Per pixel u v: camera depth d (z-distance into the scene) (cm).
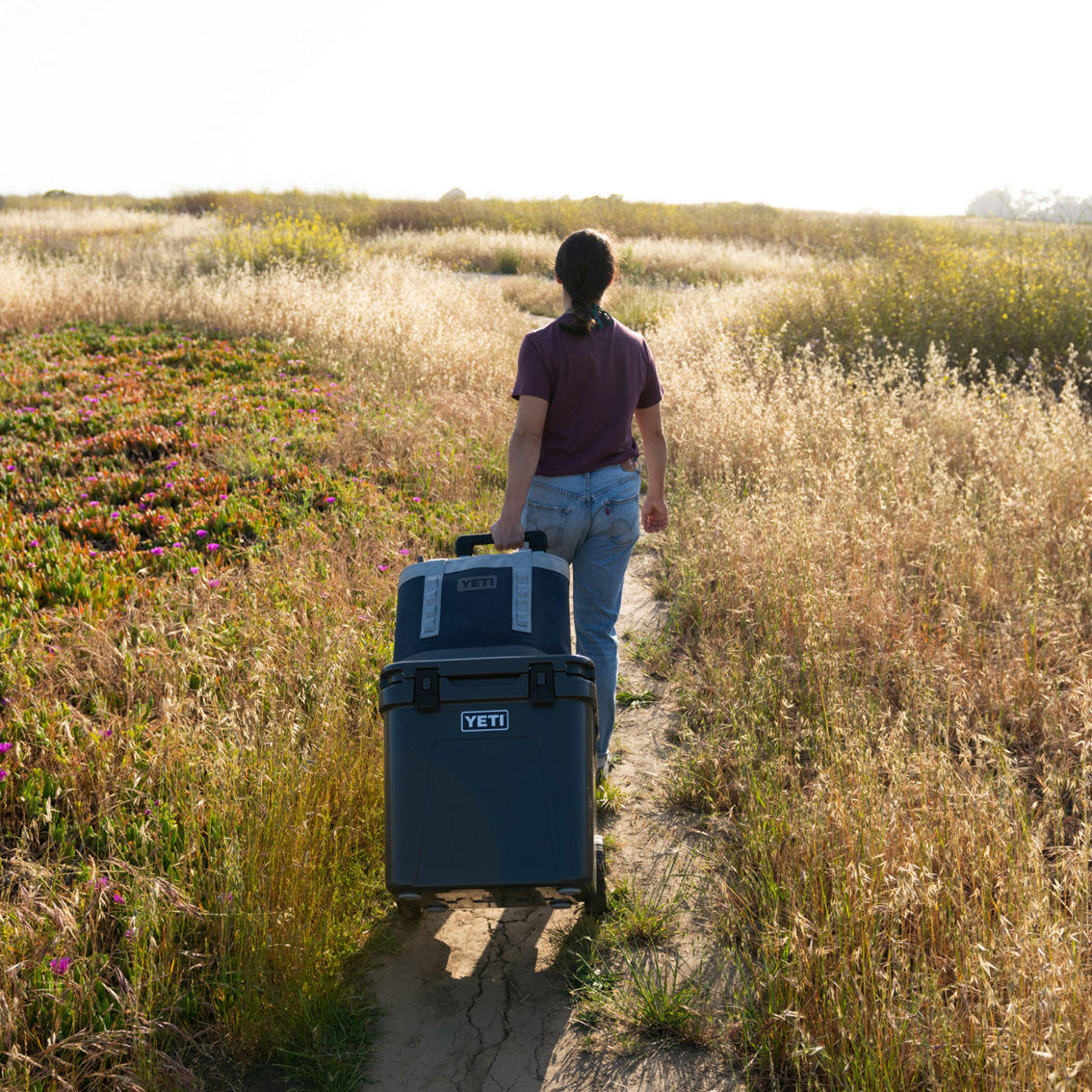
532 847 227
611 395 289
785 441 659
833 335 1116
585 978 256
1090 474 570
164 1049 230
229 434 710
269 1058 231
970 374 938
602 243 277
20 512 564
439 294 1377
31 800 299
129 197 3894
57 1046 210
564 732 233
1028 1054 192
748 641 439
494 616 255
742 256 2386
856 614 435
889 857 257
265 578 471
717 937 272
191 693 375
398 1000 253
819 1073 220
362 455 700
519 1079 226
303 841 271
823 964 227
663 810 338
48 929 246
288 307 1152
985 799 269
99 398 807
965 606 441
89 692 365
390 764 235
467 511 610
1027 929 215
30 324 1148
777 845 281
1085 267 1178
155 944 240
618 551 305
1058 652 391
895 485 587
